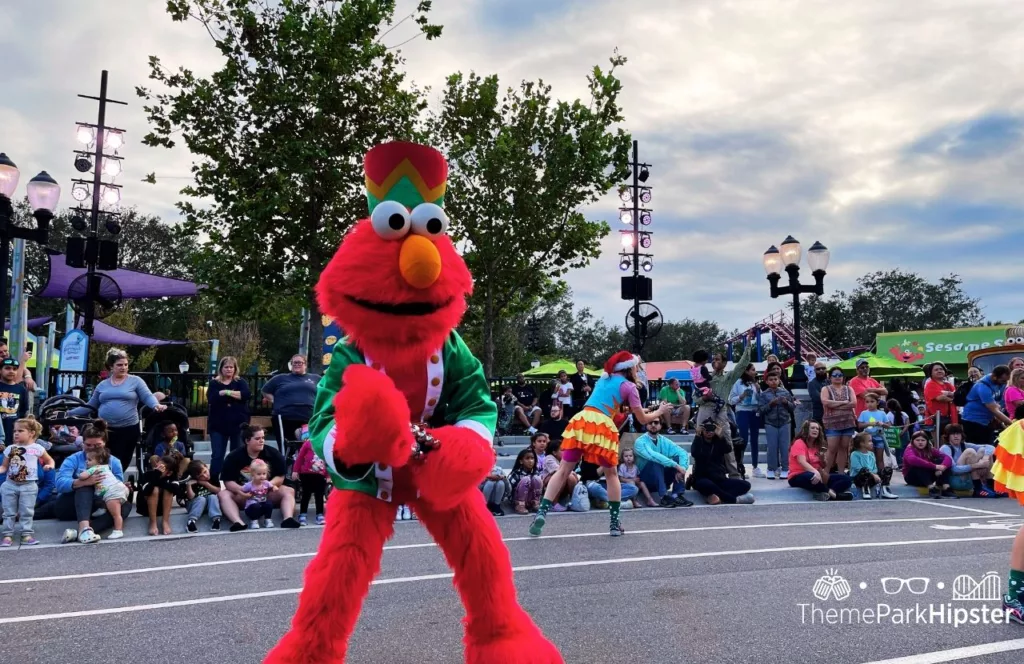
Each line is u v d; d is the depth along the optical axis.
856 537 7.23
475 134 19.97
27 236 9.96
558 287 21.67
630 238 19.12
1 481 7.73
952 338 34.16
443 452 2.58
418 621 4.30
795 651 3.76
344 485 2.85
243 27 16.53
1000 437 4.54
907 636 4.01
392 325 2.80
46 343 14.97
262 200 16.22
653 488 9.98
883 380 28.34
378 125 17.61
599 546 6.71
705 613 4.45
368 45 16.83
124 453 8.73
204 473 8.05
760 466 13.27
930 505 9.84
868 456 10.59
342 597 2.74
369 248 2.83
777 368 11.77
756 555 6.27
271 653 2.76
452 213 20.00
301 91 16.66
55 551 6.80
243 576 5.62
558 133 19.70
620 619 4.32
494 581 2.90
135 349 39.09
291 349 50.19
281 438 10.05
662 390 16.39
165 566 6.05
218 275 16.86
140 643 3.96
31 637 4.09
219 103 16.73
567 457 7.32
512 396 16.27
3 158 9.67
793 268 14.18
